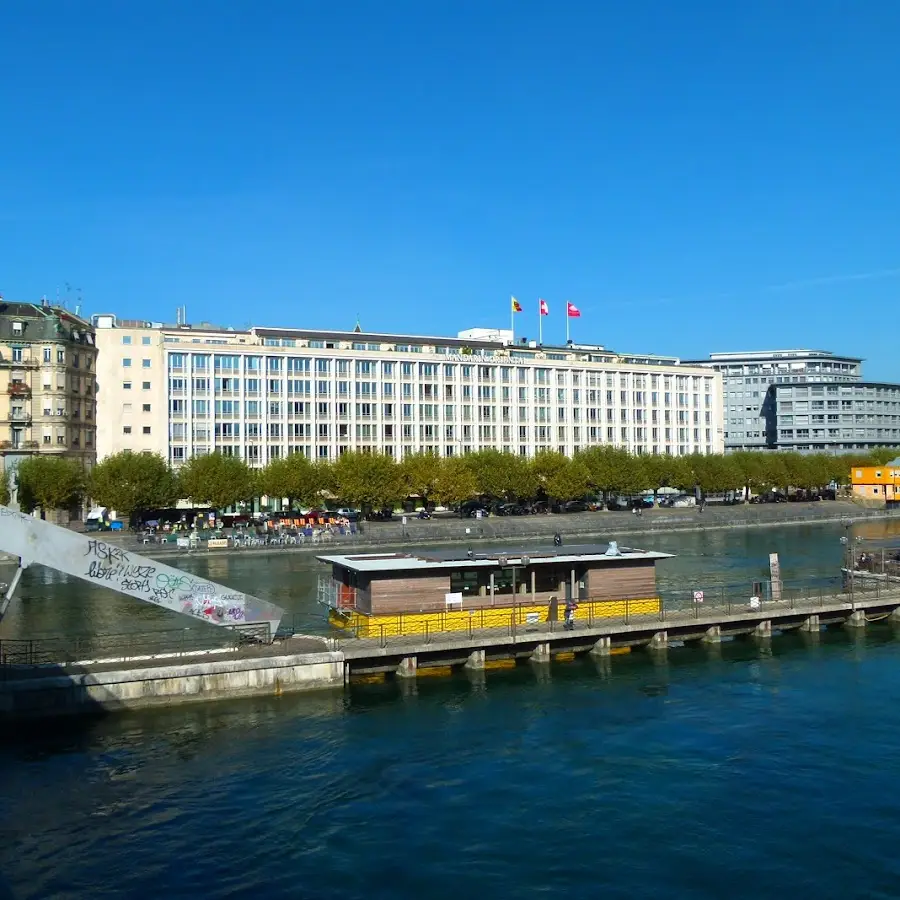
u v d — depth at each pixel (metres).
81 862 31.97
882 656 60.69
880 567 83.94
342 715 47.31
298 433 173.62
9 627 68.38
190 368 166.12
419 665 54.62
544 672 55.84
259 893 30.09
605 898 29.66
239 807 36.28
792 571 98.38
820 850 32.78
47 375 146.88
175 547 116.19
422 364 186.38
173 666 47.62
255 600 53.59
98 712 45.91
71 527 137.75
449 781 39.06
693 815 35.69
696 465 194.25
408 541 131.25
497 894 29.94
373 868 31.66
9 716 44.12
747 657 60.22
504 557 59.59
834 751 42.50
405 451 183.00
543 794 37.72
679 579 92.12
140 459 139.00
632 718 47.47
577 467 174.88
